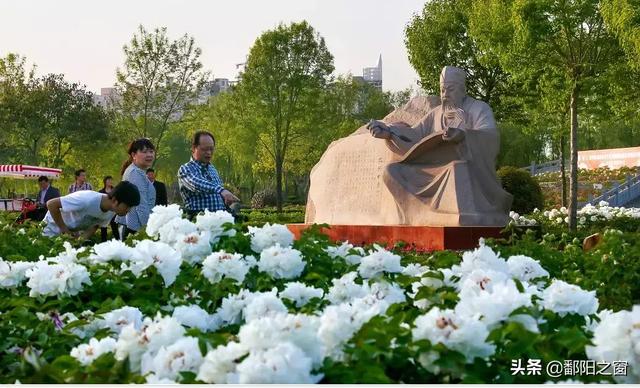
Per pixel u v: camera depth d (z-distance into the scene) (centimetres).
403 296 367
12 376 280
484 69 2708
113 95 3950
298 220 2248
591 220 1694
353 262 474
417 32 2759
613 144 5003
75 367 247
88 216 638
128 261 407
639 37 1543
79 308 375
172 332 272
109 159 3934
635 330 249
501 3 1898
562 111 2083
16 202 2294
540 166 4119
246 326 239
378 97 4328
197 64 3055
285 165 3891
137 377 235
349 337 257
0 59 3469
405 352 245
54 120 3569
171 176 5122
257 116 3197
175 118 3675
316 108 3198
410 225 1062
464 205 1022
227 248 449
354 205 1201
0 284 405
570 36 1741
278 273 415
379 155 1176
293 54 3131
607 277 511
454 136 1044
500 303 270
